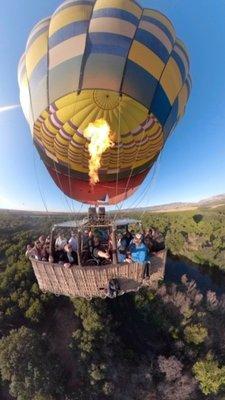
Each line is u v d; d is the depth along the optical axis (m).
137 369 25.58
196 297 32.53
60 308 30.52
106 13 7.58
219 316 31.75
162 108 7.93
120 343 27.83
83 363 24.56
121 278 7.09
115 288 6.99
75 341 26.28
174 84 8.15
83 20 7.60
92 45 7.31
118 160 9.18
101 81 7.18
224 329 30.16
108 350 26.08
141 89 7.43
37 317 28.73
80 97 7.44
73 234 7.46
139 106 7.59
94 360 24.89
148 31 7.77
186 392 23.41
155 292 32.41
